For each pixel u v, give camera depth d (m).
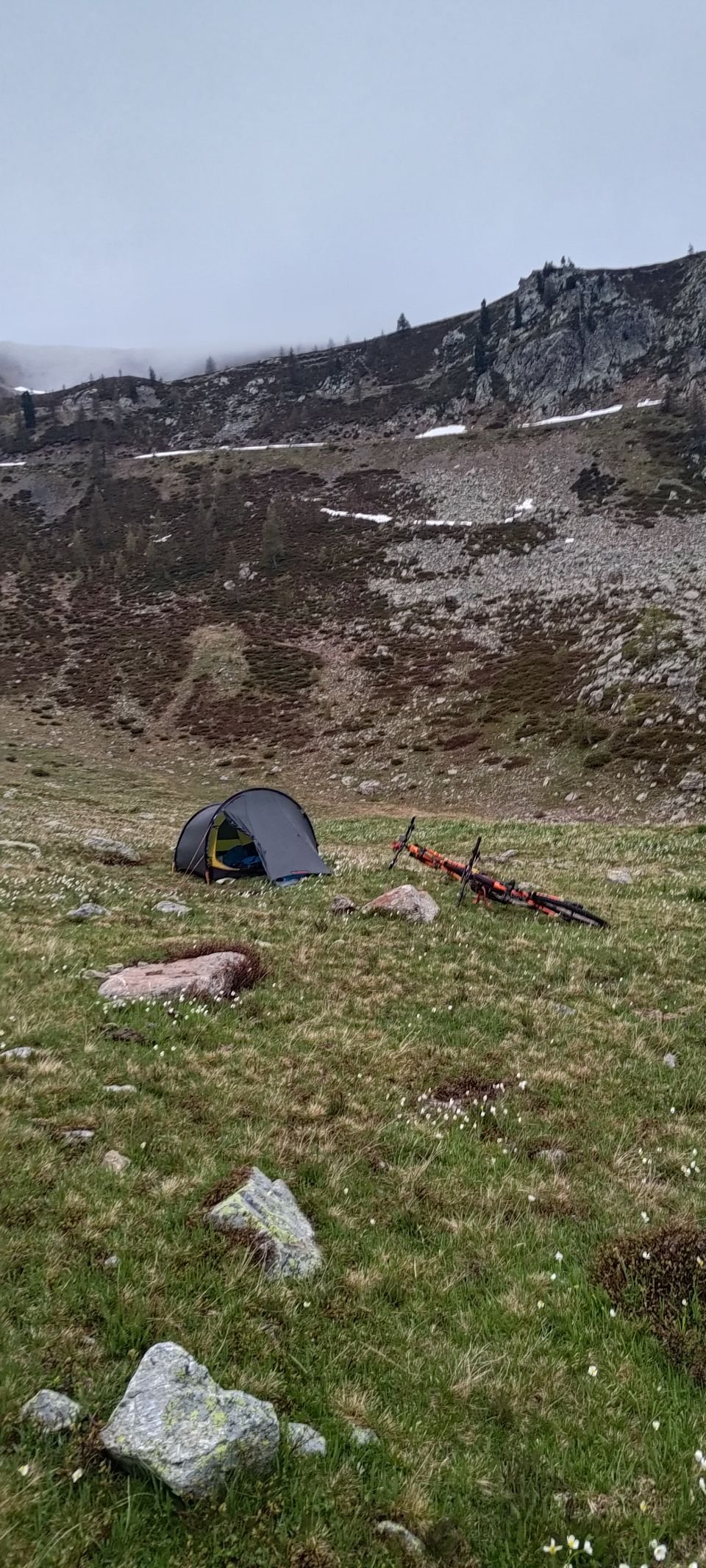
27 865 21.12
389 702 72.50
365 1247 7.31
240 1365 5.65
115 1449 4.64
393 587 100.94
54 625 102.56
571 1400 5.86
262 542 119.38
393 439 174.12
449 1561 4.55
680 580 81.00
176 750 68.75
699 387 157.38
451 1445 5.36
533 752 56.81
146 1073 9.82
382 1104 10.10
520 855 27.19
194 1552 4.31
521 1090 10.88
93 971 13.05
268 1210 7.26
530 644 77.19
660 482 122.88
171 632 96.50
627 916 18.66
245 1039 11.34
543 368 184.62
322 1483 4.82
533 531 112.06
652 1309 6.81
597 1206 8.39
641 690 59.62
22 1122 8.24
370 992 13.78
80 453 187.12
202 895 19.94
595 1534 4.80
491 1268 7.27
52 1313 5.74
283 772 61.88
